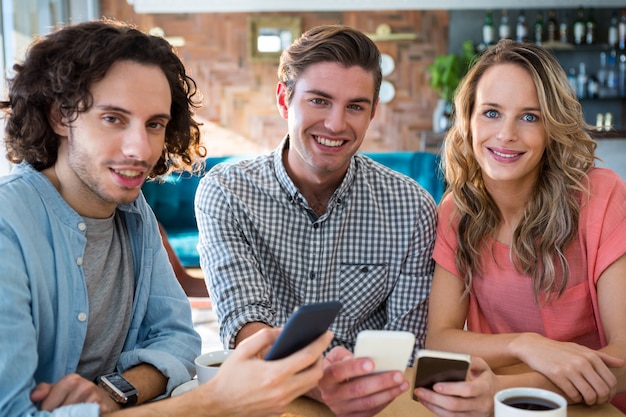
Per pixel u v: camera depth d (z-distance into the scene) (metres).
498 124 1.63
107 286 1.40
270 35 7.09
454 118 1.78
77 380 1.16
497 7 6.96
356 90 1.69
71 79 1.20
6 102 1.32
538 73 1.60
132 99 1.21
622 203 1.63
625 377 1.44
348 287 1.85
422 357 1.15
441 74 6.73
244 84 7.18
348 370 1.13
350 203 1.83
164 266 1.56
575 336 1.69
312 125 1.71
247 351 1.04
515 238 1.67
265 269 1.84
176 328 1.53
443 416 1.20
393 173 1.90
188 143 1.49
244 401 1.03
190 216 5.16
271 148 7.25
